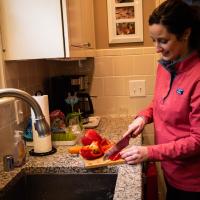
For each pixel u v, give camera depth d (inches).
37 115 36.0
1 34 58.1
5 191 45.0
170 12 44.8
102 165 50.0
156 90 55.2
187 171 51.4
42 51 57.1
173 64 49.5
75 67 91.6
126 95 91.2
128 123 81.7
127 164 49.8
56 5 55.2
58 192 51.7
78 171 51.0
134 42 88.9
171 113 50.1
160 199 91.1
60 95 83.7
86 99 87.0
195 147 46.1
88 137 57.9
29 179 51.8
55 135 62.0
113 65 90.4
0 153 55.2
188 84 47.8
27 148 60.7
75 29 61.4
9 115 59.0
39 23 56.3
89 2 79.5
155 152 46.6
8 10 57.0
